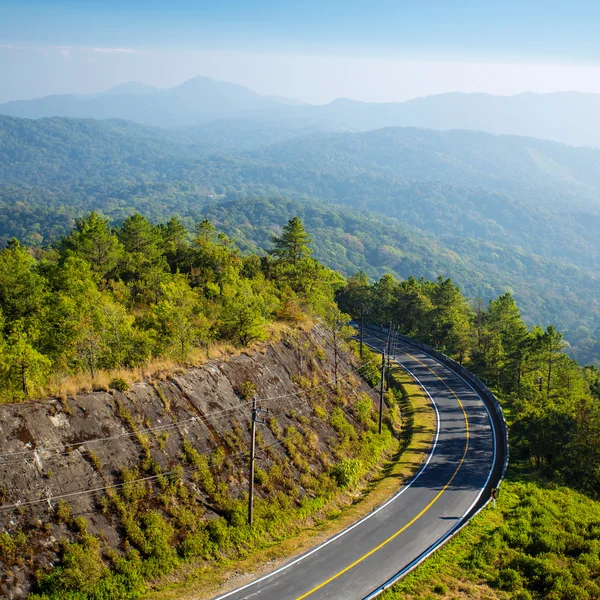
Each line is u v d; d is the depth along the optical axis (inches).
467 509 1507.1
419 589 1100.5
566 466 1750.7
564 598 1077.1
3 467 949.2
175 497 1159.0
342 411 1932.8
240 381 1576.0
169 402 1311.5
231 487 1284.4
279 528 1290.6
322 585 1105.4
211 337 1680.6
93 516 1011.3
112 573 962.7
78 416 1112.2
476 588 1115.9
